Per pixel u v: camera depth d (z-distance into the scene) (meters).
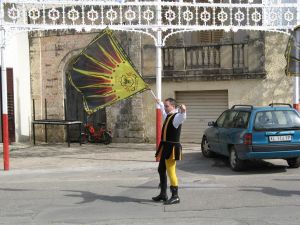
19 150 16.89
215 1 17.50
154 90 17.81
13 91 18.88
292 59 13.82
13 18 12.88
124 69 12.67
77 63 12.79
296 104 14.05
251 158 11.20
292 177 10.73
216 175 11.34
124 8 16.81
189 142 18.05
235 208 7.84
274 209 7.69
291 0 15.53
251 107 11.85
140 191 9.63
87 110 12.84
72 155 15.34
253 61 16.81
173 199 8.31
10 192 9.95
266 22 13.96
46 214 7.80
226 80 17.20
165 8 16.92
